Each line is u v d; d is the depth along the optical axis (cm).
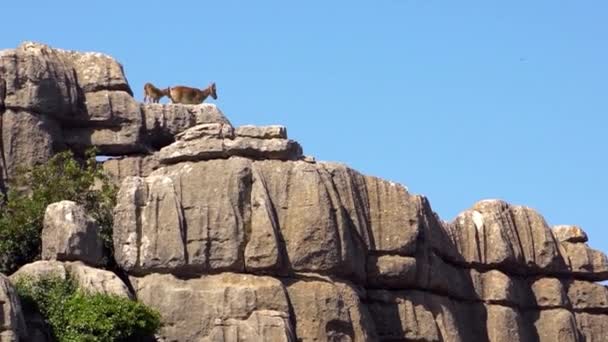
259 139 12212
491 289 13550
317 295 11838
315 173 12119
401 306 12581
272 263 11794
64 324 11156
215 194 11925
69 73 13075
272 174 12088
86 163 12975
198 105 13438
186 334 11631
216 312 11644
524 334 13662
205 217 11881
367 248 12462
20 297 11125
